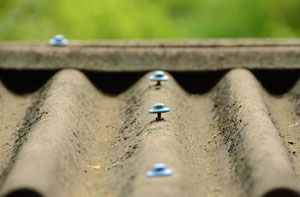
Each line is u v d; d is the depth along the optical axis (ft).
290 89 10.61
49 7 34.27
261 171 6.91
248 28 37.40
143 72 10.69
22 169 6.75
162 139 7.73
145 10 35.81
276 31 37.14
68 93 9.48
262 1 37.37
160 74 9.78
